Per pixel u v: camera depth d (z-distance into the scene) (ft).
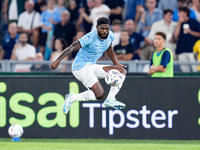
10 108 79.00
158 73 87.35
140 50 122.01
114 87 62.54
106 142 75.77
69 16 126.93
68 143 73.92
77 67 63.21
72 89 78.64
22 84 79.00
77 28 127.13
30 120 79.15
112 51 66.49
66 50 58.75
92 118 78.89
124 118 78.89
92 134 78.89
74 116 78.95
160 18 122.83
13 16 129.70
